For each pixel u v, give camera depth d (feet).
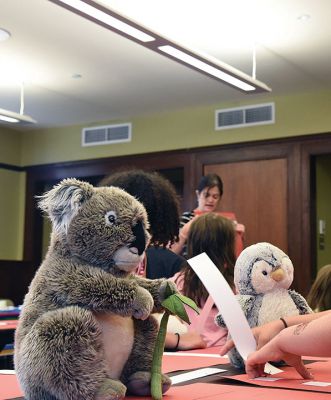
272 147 18.60
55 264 2.74
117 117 21.43
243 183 19.04
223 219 7.23
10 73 16.61
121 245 2.76
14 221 23.61
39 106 20.08
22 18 12.79
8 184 23.48
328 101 17.81
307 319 3.73
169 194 6.12
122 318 2.78
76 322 2.54
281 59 15.12
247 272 4.21
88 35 13.71
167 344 5.16
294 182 18.17
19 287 14.52
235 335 3.56
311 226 17.90
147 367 2.91
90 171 22.07
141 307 2.70
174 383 3.37
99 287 2.62
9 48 14.64
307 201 17.92
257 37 13.62
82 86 17.75
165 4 11.85
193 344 5.32
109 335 2.70
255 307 4.15
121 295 2.64
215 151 19.57
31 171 23.58
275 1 11.82
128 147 21.33
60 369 2.48
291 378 3.55
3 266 14.25
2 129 23.38
